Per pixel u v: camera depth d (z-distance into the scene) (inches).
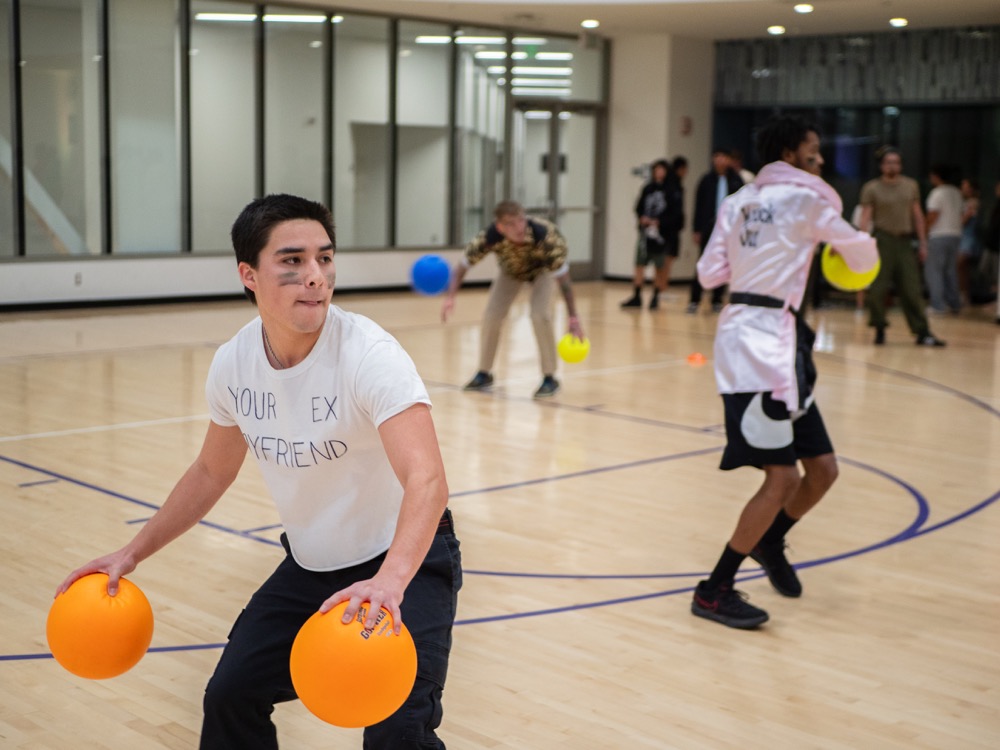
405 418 76.5
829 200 149.7
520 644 143.1
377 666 68.2
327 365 78.8
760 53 651.5
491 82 628.1
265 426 81.8
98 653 79.3
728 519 203.5
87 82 499.2
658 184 531.5
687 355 399.5
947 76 582.6
